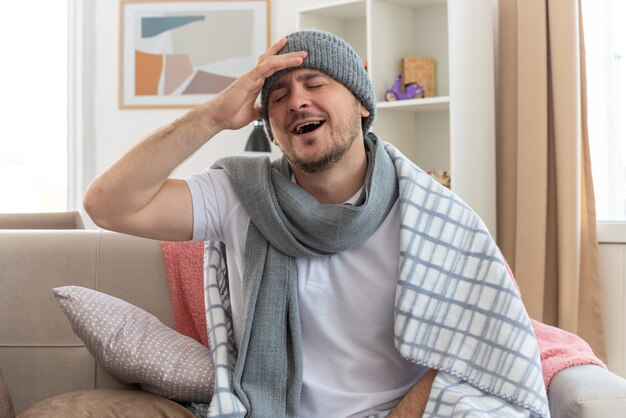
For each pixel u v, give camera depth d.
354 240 1.77
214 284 1.90
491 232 3.79
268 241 1.83
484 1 3.80
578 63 3.57
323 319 1.80
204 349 1.91
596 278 3.56
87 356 2.09
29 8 5.11
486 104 3.80
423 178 1.85
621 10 3.73
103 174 1.74
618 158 3.74
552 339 1.98
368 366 1.80
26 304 2.11
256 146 4.52
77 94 4.96
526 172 3.66
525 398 1.67
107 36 4.97
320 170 1.75
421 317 1.76
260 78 1.73
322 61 1.72
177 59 4.91
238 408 1.73
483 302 1.76
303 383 1.78
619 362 3.55
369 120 1.86
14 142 5.16
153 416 1.70
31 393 2.07
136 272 2.13
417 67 4.08
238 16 4.86
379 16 4.07
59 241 2.16
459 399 1.66
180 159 1.74
